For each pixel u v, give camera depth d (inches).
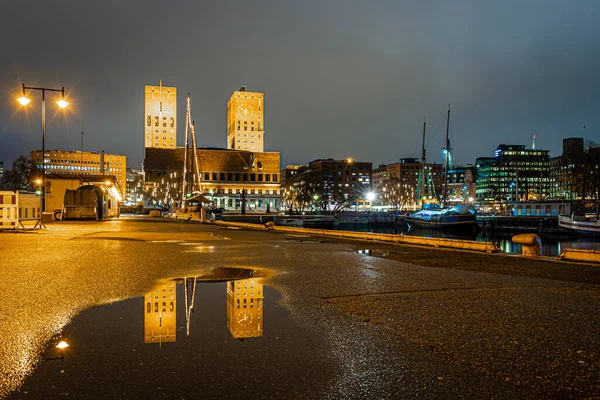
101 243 737.6
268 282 369.7
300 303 288.4
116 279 372.2
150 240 824.3
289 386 154.9
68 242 742.5
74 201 1801.2
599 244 2726.4
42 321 234.4
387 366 175.2
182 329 223.1
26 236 877.8
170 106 7652.6
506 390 154.3
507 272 433.1
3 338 204.8
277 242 821.9
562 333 221.3
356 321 243.0
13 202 1078.4
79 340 203.0
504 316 255.4
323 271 436.5
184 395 146.6
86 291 317.7
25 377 159.9
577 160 4840.1
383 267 469.4
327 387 154.5
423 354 189.6
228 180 6879.9
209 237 942.4
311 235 1075.9
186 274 408.2
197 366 172.1
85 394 146.5
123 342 200.4
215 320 241.1
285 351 191.0
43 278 373.1
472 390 153.9
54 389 150.1
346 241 867.4
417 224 4126.5
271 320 243.8
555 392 153.2
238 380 159.3
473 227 3742.6
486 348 198.1
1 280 361.7
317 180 7185.0
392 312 265.0
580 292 329.1
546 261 529.7
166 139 7608.3
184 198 3253.0
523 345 202.2
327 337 212.2
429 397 147.8
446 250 672.4
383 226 4810.5
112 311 259.8
